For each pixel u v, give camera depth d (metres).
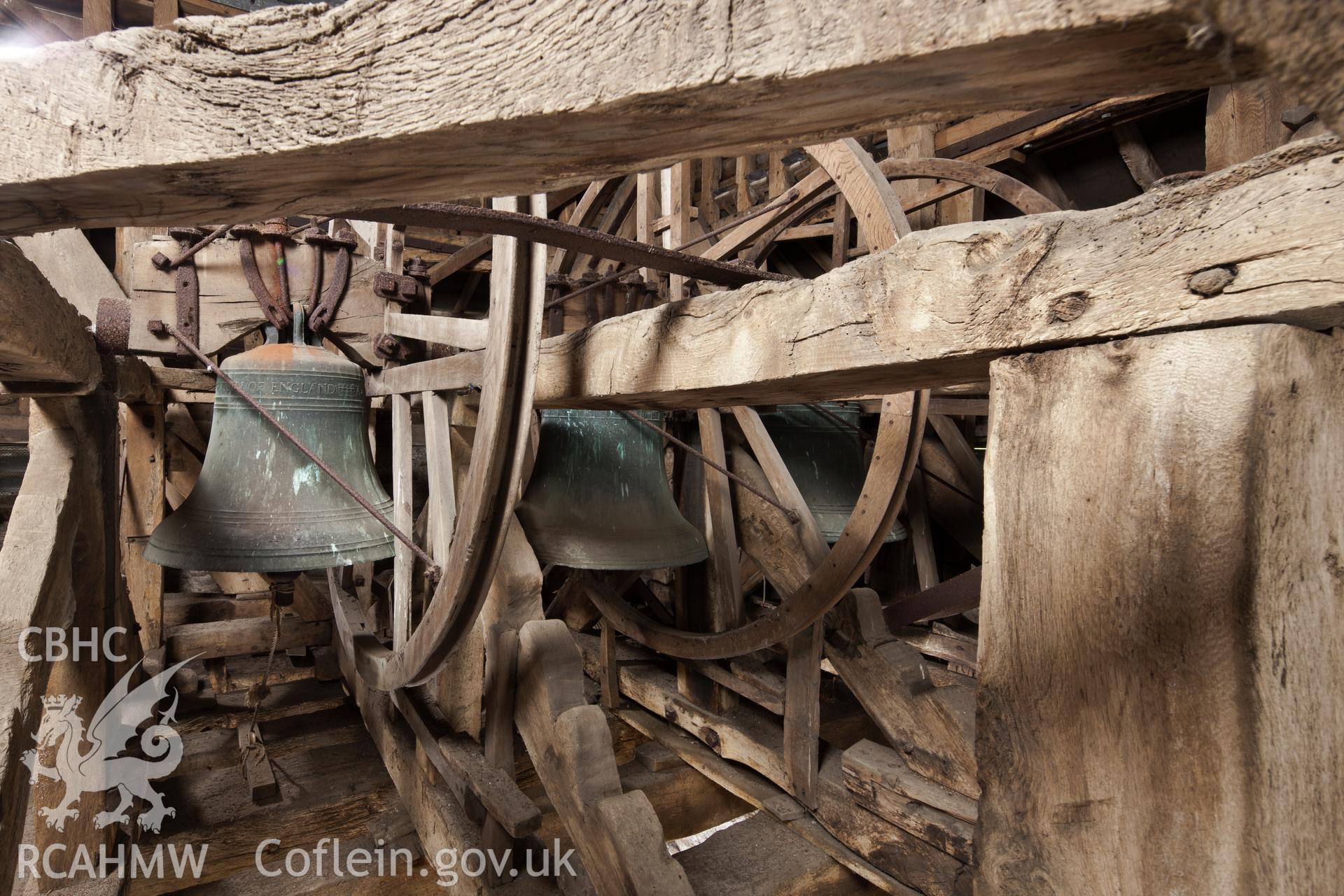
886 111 0.44
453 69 0.47
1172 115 3.00
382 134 0.49
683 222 3.01
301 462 1.86
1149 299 0.58
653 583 3.87
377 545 1.89
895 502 1.74
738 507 2.76
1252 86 2.43
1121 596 0.58
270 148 0.52
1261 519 0.51
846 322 0.85
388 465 4.00
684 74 0.41
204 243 1.81
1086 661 0.60
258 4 4.08
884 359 0.80
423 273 2.19
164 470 3.12
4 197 0.59
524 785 2.63
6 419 3.99
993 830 0.66
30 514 1.58
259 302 1.93
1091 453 0.60
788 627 2.12
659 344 1.17
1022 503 0.65
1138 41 0.33
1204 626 0.53
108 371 1.94
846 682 2.25
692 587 2.98
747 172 4.81
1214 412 0.53
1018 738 0.65
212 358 2.35
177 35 0.53
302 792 2.38
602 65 0.43
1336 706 0.55
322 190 0.59
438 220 1.14
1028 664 0.64
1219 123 2.51
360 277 2.14
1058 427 0.63
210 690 2.96
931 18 0.35
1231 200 0.54
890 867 2.00
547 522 2.07
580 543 2.02
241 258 1.92
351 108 0.50
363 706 2.63
